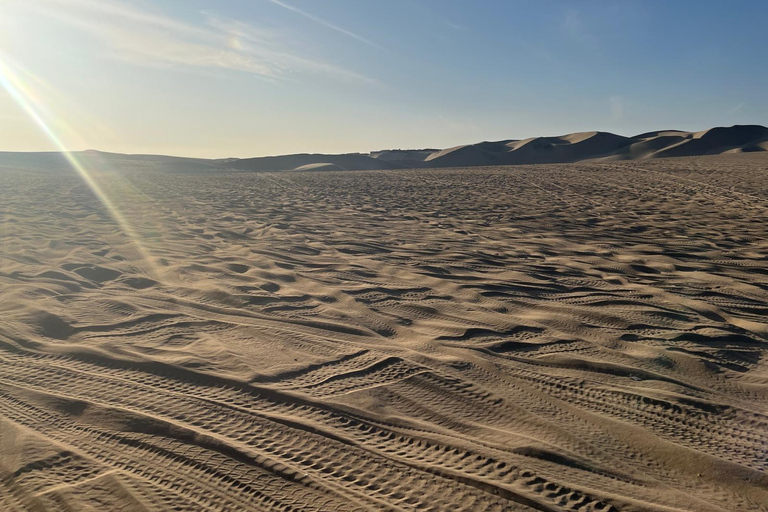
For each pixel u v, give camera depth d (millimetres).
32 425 3180
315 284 6422
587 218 12492
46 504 2463
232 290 6113
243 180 29750
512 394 3543
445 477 2656
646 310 5254
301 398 3496
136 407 3387
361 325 4973
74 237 9562
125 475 2693
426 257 7980
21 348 4406
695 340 4473
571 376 3811
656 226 11094
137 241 9234
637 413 3268
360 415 3283
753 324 4828
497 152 102500
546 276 6750
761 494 2498
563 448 2895
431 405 3414
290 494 2539
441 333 4738
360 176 33344
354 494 2533
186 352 4277
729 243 9000
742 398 3441
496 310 5367
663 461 2773
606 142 101625
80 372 3939
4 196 17219
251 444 2961
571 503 2455
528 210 14188
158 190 21719
